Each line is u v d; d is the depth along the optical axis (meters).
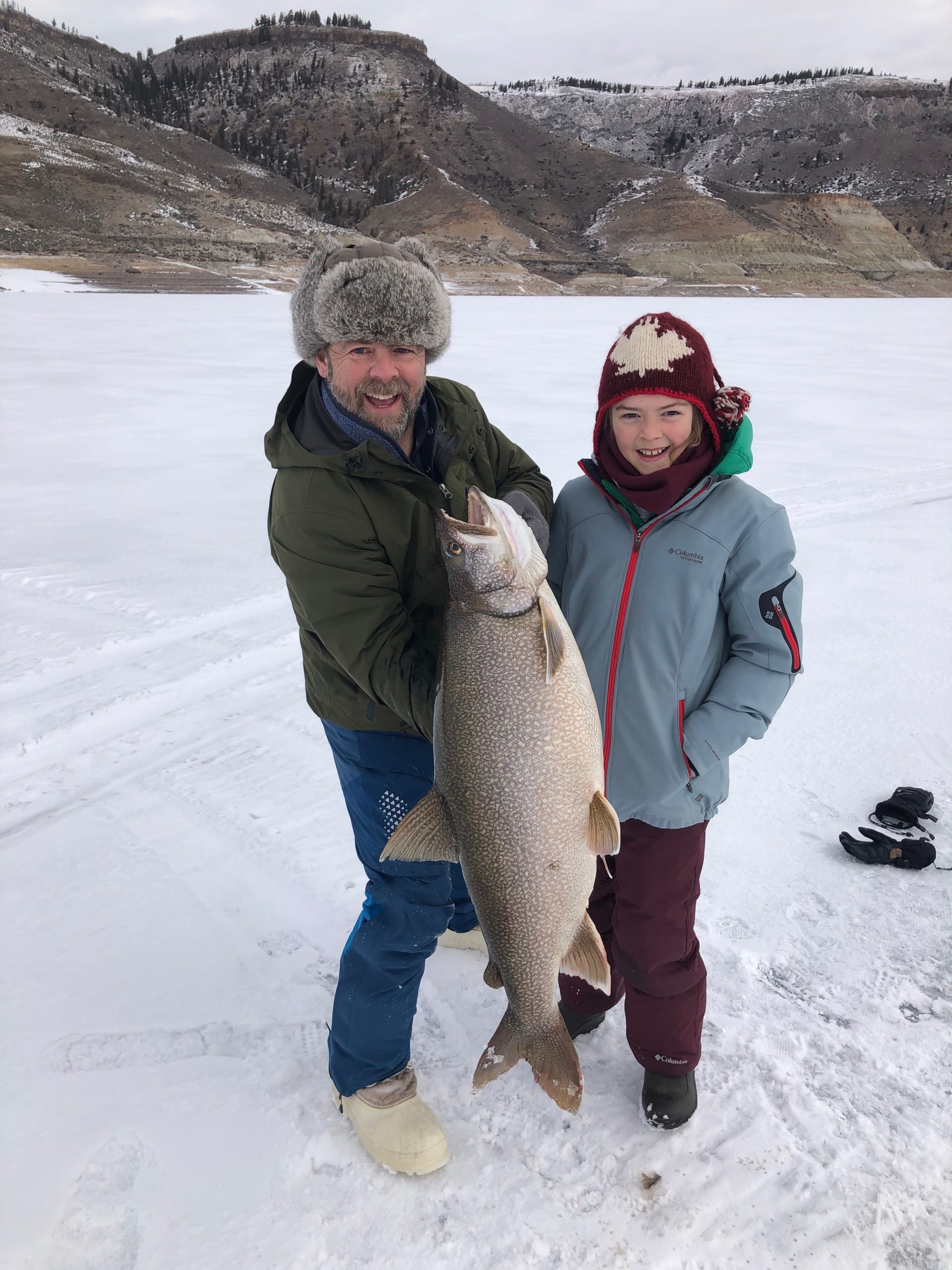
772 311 46.75
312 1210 1.96
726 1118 2.15
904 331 28.95
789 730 4.01
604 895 2.38
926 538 6.72
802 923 2.81
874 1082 2.24
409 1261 1.84
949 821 3.29
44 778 3.72
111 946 2.78
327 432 1.97
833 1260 1.82
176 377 15.45
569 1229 1.90
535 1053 1.77
